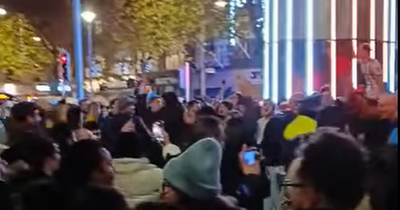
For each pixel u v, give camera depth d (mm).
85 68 28312
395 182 2754
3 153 4602
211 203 3287
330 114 5742
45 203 3990
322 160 2676
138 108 9711
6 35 39969
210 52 31234
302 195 2703
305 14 14602
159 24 33938
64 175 4078
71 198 3904
